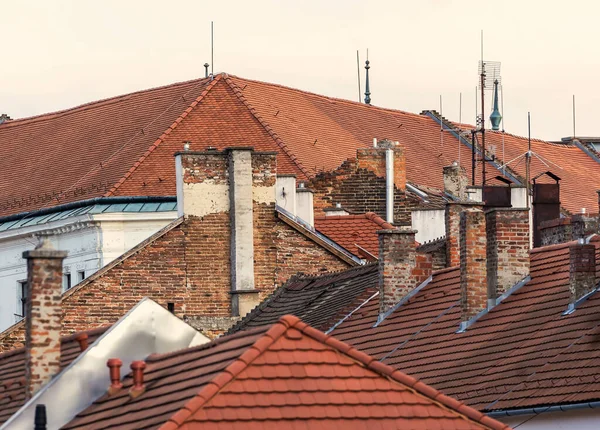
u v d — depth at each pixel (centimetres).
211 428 6531
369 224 15625
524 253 10400
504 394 9212
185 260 14862
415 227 17650
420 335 10512
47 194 19212
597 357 9050
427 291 11006
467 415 6906
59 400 7669
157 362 7575
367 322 11112
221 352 7131
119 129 19738
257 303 14812
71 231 18150
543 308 9950
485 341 9988
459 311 10506
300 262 14975
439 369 9950
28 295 7994
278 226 14975
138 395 7269
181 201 14938
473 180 19150
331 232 15512
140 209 17775
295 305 12325
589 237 10475
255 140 18788
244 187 14912
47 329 7962
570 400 8744
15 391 8231
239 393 6675
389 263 11075
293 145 19012
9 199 19800
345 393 6806
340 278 12400
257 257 14875
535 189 15088
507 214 10400
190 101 19300
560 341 9444
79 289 14662
